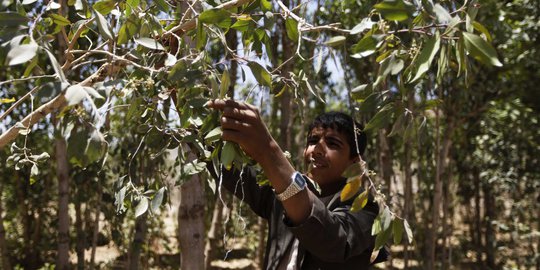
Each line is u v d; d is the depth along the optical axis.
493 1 4.79
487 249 7.68
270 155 1.03
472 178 8.84
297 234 1.11
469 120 6.55
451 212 8.18
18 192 7.03
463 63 0.96
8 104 3.45
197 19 1.17
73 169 5.59
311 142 1.58
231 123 1.01
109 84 0.97
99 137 0.87
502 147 6.21
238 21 1.23
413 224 6.66
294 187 1.06
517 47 5.50
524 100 6.13
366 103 1.07
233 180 1.63
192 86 1.12
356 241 1.28
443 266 6.66
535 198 6.79
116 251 8.00
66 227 4.86
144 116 1.31
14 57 0.83
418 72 0.92
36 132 4.62
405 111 1.09
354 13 3.24
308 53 4.23
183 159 1.25
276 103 6.20
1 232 5.71
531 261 6.46
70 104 0.81
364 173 1.05
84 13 1.19
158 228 7.54
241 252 8.82
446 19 0.92
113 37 1.03
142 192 1.34
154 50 1.35
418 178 6.75
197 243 2.41
